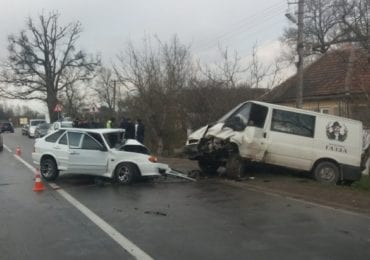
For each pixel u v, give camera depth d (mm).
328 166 15711
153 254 7379
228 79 24828
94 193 13328
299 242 8109
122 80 28031
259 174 16688
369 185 15938
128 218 9992
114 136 15898
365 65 16328
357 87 21031
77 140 15602
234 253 7441
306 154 15578
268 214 10430
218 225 9359
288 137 15547
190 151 16297
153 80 26766
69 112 60562
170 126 27297
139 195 12984
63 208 11094
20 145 35688
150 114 26375
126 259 7137
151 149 28047
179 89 26219
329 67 31281
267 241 8156
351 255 7371
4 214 10359
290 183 14656
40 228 9055
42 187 13859
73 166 15445
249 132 15367
